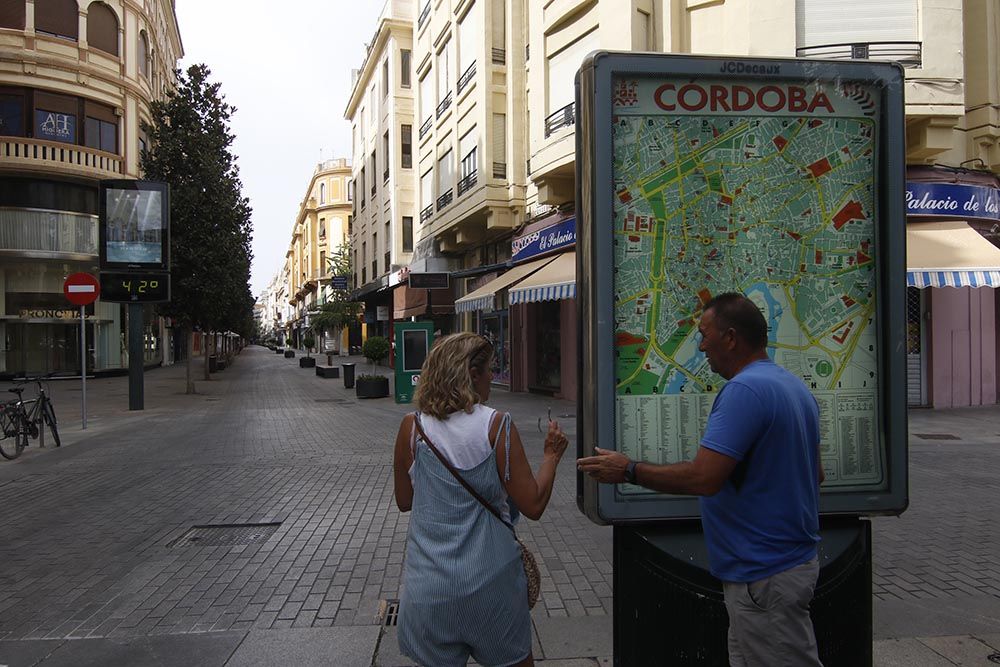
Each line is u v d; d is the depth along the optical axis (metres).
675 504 2.67
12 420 9.38
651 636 2.54
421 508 2.24
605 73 2.64
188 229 19.61
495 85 17.59
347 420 13.38
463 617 2.13
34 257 25.14
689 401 2.77
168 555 5.12
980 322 12.48
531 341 17.81
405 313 26.12
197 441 10.73
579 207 2.72
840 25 10.95
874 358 2.83
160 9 35.19
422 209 25.25
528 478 2.25
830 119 2.80
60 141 25.41
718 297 2.33
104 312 28.22
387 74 33.22
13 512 6.49
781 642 2.07
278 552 5.13
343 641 3.61
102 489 7.42
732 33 11.48
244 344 116.75
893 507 2.76
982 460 8.07
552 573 4.59
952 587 4.23
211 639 3.66
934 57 10.79
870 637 2.61
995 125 11.88
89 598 4.29
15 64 24.33
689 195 2.76
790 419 2.09
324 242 75.25
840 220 2.82
